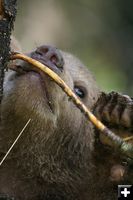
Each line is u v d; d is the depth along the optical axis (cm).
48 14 2611
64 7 2628
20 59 894
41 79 920
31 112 930
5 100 933
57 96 945
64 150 1059
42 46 934
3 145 979
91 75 1163
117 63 2494
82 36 2583
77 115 1066
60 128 1042
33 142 985
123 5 2627
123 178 1031
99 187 1051
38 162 1019
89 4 2636
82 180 1066
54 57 932
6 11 815
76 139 1077
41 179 1034
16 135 963
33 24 2558
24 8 2572
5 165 1001
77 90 1113
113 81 2319
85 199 1059
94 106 1038
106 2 2634
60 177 1055
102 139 1020
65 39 2591
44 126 961
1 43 820
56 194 1051
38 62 882
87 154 1080
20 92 917
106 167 1041
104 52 2527
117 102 1016
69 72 1070
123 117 1005
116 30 2591
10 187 1012
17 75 929
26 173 1015
